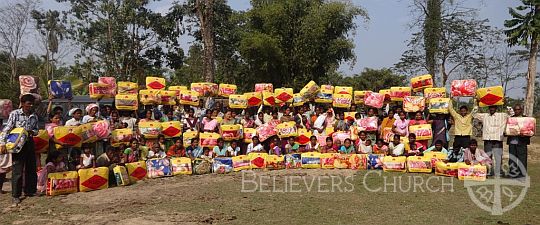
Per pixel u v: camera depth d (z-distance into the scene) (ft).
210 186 32.83
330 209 26.20
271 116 45.98
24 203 28.02
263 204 27.22
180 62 125.59
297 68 103.55
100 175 32.04
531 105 86.02
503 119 36.70
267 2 105.60
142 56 123.65
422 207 26.89
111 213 25.22
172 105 45.70
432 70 114.01
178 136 41.37
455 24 112.47
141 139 39.40
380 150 41.60
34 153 30.12
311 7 102.68
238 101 46.19
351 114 45.91
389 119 43.83
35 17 122.01
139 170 35.78
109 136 35.81
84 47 121.29
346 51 103.19
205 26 68.59
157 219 23.81
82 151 34.58
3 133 28.32
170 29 119.55
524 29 83.61
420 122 42.57
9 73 130.21
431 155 38.29
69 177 30.89
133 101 41.86
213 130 43.57
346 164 40.34
